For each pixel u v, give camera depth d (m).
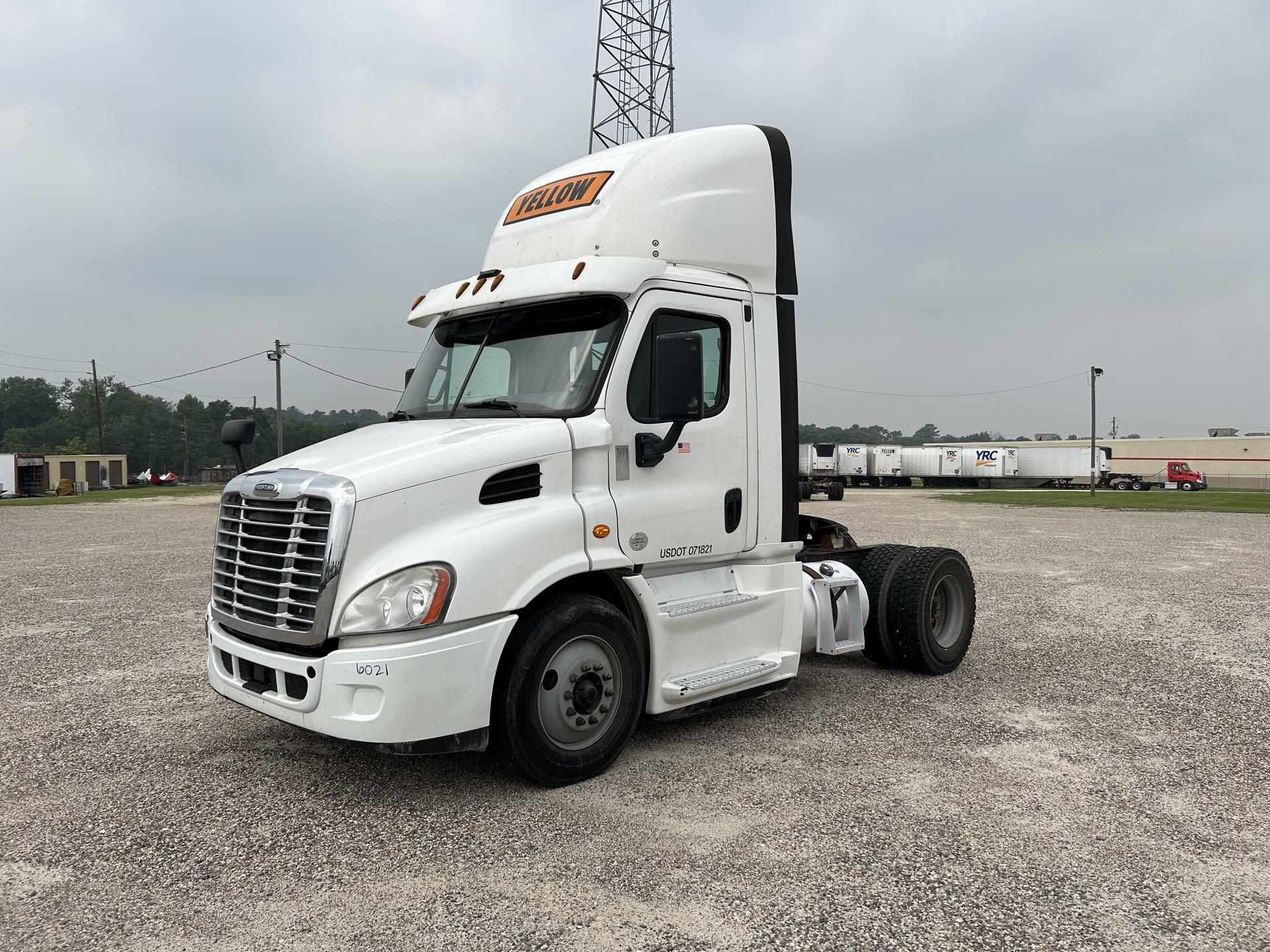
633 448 4.87
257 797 4.42
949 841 3.89
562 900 3.36
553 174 5.89
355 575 4.04
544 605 4.46
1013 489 63.28
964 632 7.08
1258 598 10.80
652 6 33.59
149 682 6.74
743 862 3.67
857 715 5.83
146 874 3.60
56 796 4.44
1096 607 10.12
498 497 4.43
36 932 3.15
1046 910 3.31
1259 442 79.94
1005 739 5.34
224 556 4.70
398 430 4.92
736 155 5.58
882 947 3.05
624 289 4.79
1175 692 6.46
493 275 5.32
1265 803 4.36
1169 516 28.22
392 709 3.95
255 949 3.04
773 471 5.64
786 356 5.77
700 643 5.21
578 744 4.58
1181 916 3.27
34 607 10.14
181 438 132.88
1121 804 4.33
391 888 3.46
